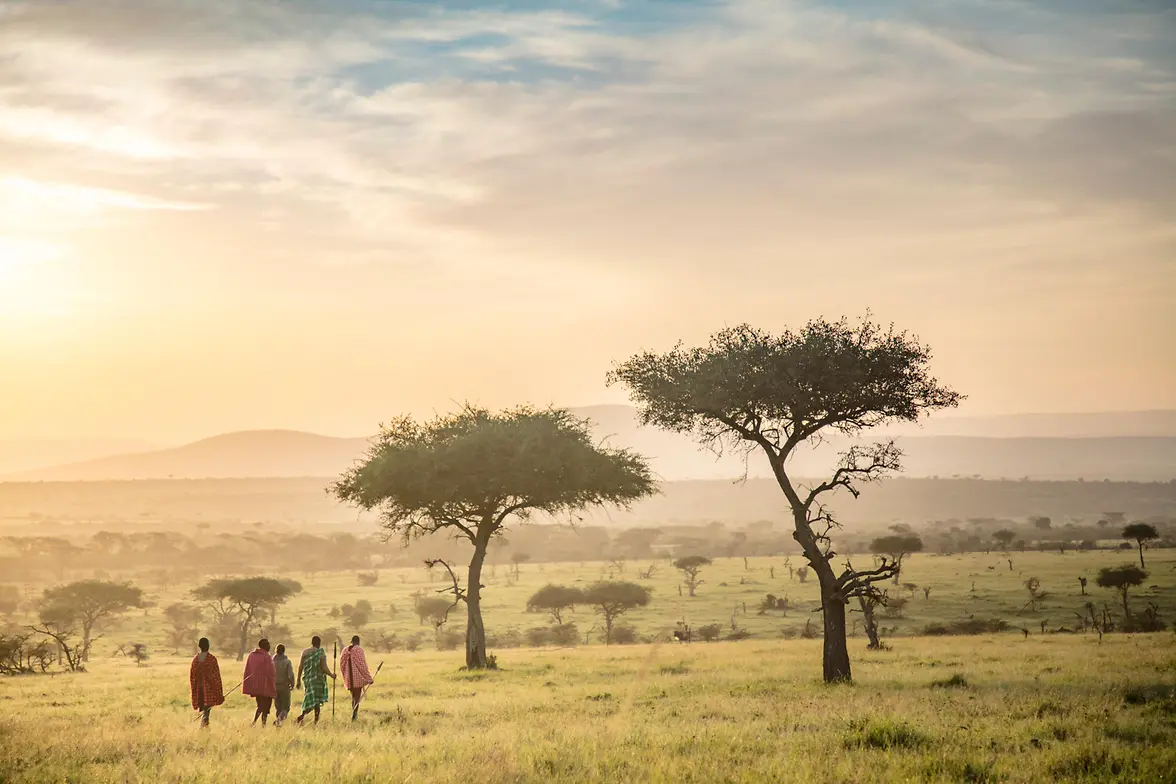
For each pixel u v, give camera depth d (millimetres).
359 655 21406
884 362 27438
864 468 27906
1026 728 15578
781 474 28500
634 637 119188
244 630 112562
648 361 29703
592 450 41750
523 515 41938
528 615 142125
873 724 15078
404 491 39688
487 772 12398
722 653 44344
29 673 57000
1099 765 12516
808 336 28688
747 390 27906
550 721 18609
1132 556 186000
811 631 112750
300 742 16469
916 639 59750
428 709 22266
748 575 188500
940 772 12312
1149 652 34938
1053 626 107750
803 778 11727
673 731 16031
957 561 190750
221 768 13250
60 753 15141
